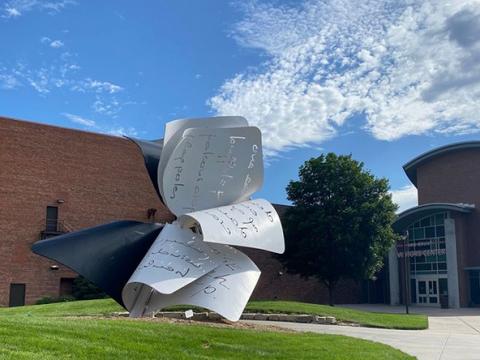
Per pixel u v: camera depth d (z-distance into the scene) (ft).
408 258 147.13
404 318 75.66
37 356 25.61
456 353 42.52
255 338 37.93
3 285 99.86
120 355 28.02
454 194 152.76
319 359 32.78
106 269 43.73
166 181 47.98
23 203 103.91
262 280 131.75
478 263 139.13
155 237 46.32
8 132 104.17
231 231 43.47
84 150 112.16
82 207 109.91
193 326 41.06
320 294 142.92
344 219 107.55
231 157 49.34
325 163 111.86
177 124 49.90
